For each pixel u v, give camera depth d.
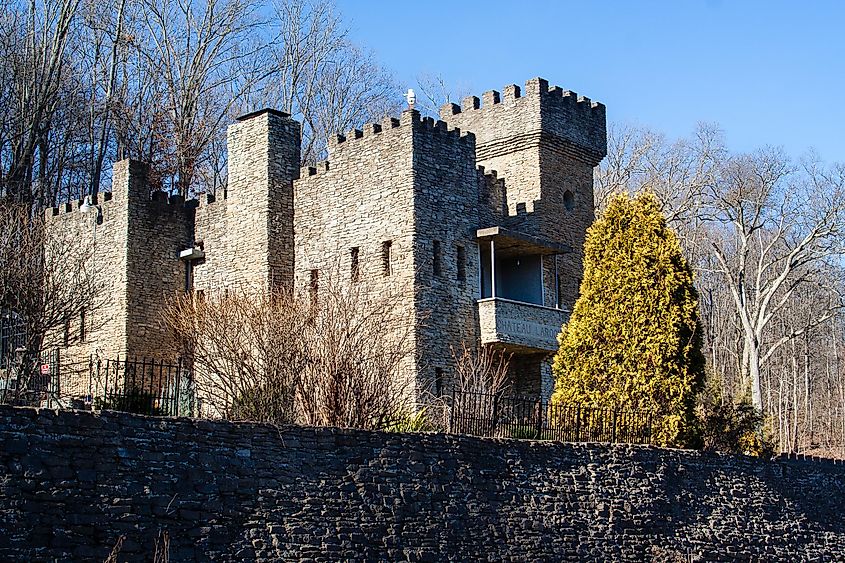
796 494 32.16
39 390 28.80
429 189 37.66
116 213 41.84
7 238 32.25
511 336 38.47
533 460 26.25
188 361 33.84
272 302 31.30
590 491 27.12
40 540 17.64
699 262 69.69
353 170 38.72
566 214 43.22
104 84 57.84
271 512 20.84
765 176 57.25
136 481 19.05
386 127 38.03
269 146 39.91
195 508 19.75
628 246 32.56
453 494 24.17
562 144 43.16
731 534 29.83
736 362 66.44
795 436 62.38
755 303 58.41
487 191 40.59
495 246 40.09
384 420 28.58
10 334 31.69
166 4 57.56
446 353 37.09
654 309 31.81
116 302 41.16
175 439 19.81
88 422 18.66
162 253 42.06
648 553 27.75
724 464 30.58
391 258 37.16
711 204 58.75
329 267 38.75
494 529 24.72
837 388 73.38
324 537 21.50
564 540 26.06
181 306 35.94
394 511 22.88
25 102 49.28
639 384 31.34
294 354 28.39
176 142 54.59
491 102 43.59
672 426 30.80
